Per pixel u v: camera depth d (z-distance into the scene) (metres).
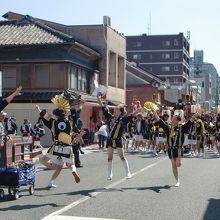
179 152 11.66
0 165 9.68
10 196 9.77
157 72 121.50
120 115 12.62
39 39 30.33
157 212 8.50
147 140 24.47
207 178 13.48
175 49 120.38
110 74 39.59
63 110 10.51
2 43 30.12
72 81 31.28
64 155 10.39
